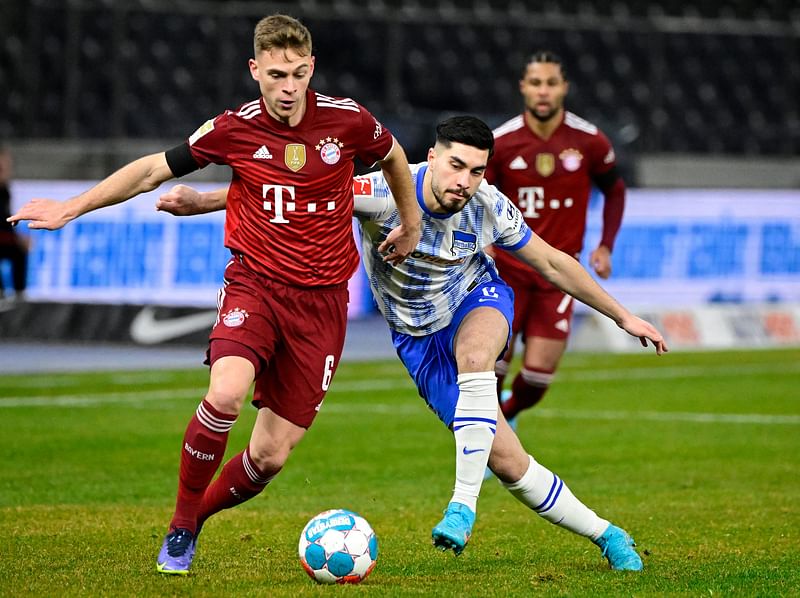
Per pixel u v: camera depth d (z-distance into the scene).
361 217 20.27
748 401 45.19
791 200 72.44
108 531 22.59
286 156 18.69
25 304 62.06
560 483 19.66
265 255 19.00
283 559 20.25
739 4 94.69
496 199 19.94
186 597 17.06
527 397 32.56
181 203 20.23
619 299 68.31
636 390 48.03
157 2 79.94
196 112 83.12
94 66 82.12
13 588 17.58
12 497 26.38
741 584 18.39
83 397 43.56
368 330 67.38
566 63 89.00
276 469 19.55
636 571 19.48
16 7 81.69
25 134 79.75
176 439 35.03
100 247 64.12
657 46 85.38
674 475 30.53
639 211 68.88
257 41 18.19
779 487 28.84
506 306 20.41
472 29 88.75
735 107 92.25
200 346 59.94
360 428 37.88
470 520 18.45
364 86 86.75
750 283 71.56
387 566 19.84
